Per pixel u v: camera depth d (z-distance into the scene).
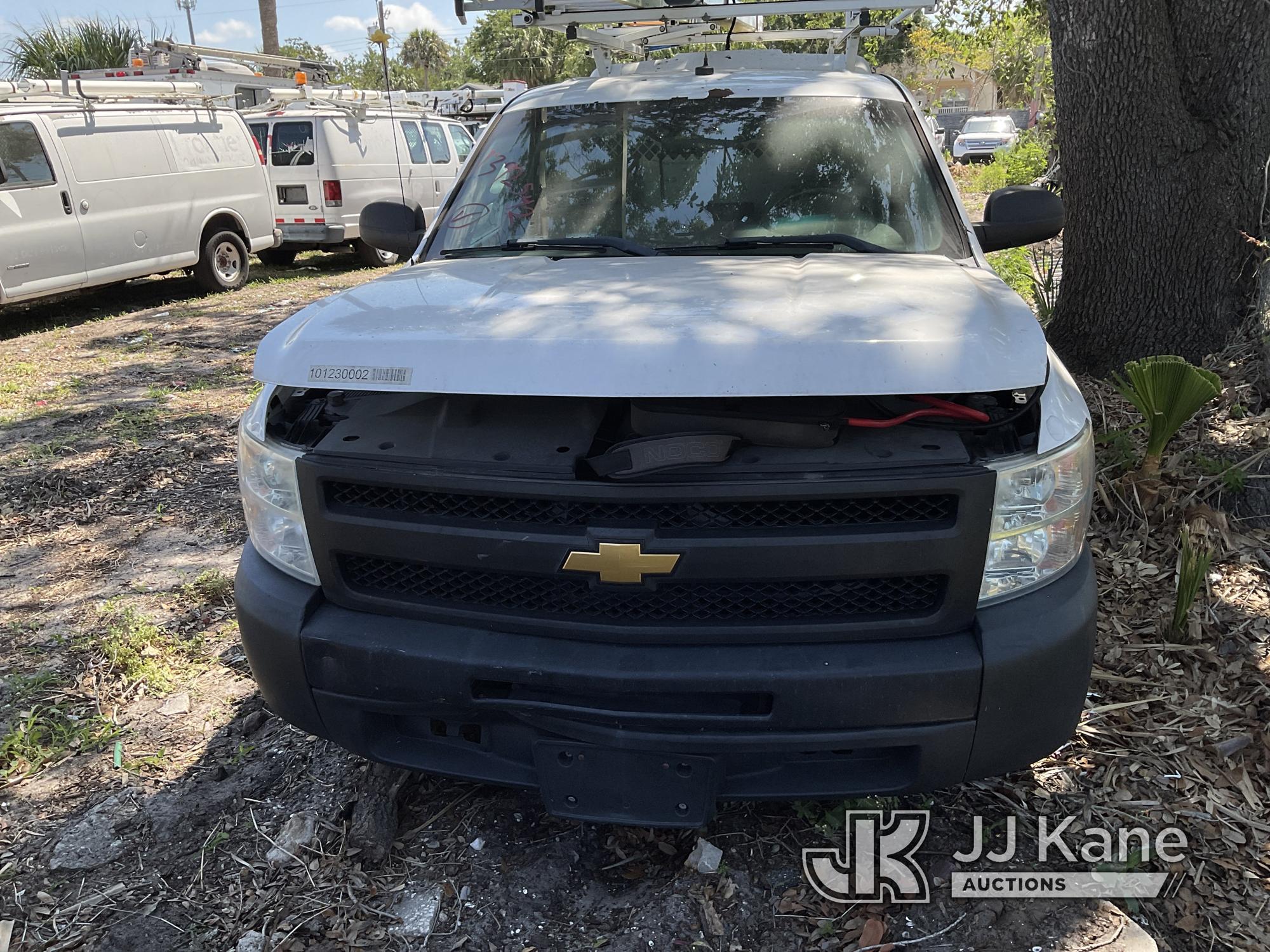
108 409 6.93
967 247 3.09
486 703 2.16
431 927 2.33
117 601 4.01
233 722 3.18
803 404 2.16
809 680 2.02
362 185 13.34
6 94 9.64
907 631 2.06
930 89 24.75
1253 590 3.48
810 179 3.27
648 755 2.13
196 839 2.65
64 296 11.88
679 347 1.99
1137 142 4.56
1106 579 3.61
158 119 10.72
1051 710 2.11
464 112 21.36
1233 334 4.81
